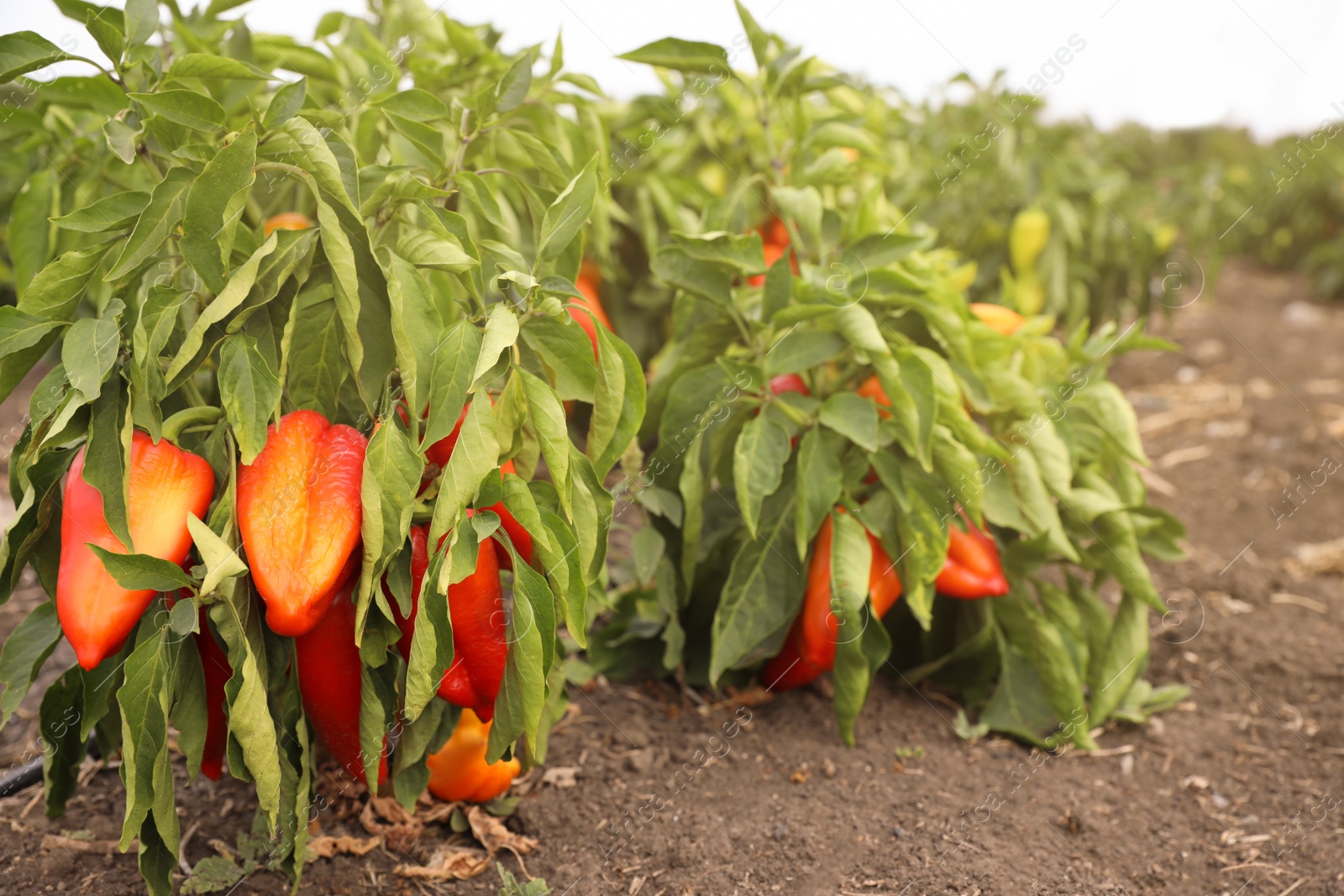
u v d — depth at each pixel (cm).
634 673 147
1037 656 138
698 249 131
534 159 122
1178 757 141
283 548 103
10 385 108
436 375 104
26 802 129
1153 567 188
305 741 110
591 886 122
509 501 105
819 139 152
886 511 133
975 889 122
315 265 109
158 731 104
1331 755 141
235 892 119
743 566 134
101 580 101
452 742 124
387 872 122
